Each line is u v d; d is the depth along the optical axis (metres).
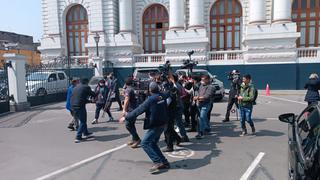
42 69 17.94
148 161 6.33
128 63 27.34
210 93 7.99
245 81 8.12
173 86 7.34
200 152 6.84
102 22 28.08
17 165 6.23
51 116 12.34
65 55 30.05
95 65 24.45
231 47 26.84
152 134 5.63
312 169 2.82
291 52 23.05
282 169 5.66
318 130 3.28
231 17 26.62
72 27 30.38
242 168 5.77
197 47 25.19
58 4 30.05
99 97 10.55
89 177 5.50
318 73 22.59
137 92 9.81
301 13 25.14
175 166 5.95
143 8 28.56
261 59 23.69
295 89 23.08
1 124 10.72
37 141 8.17
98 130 9.43
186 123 9.32
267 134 8.37
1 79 13.50
